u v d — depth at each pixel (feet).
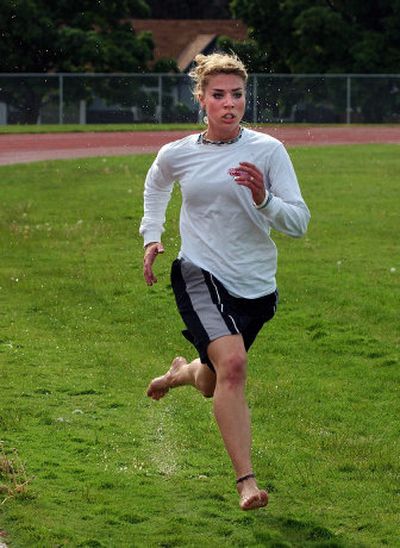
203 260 36.47
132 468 41.16
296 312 67.05
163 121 277.44
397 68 297.12
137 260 83.92
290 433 45.83
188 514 37.17
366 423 47.34
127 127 256.93
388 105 279.49
